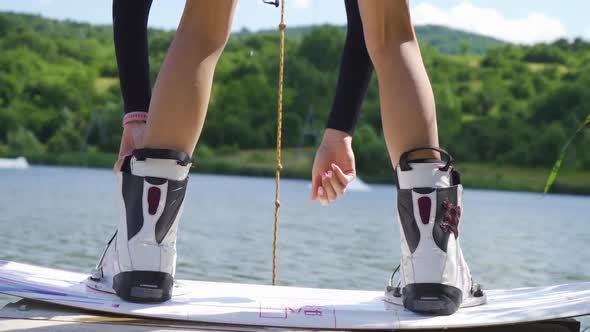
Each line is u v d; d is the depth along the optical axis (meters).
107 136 57.03
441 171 1.31
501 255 6.02
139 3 1.45
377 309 1.32
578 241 8.16
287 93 59.38
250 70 61.12
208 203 14.36
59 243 5.18
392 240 6.99
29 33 68.38
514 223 12.20
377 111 47.78
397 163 1.34
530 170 53.25
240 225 8.56
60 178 25.02
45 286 1.33
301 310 1.28
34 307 1.27
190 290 1.41
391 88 1.34
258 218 10.09
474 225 11.24
